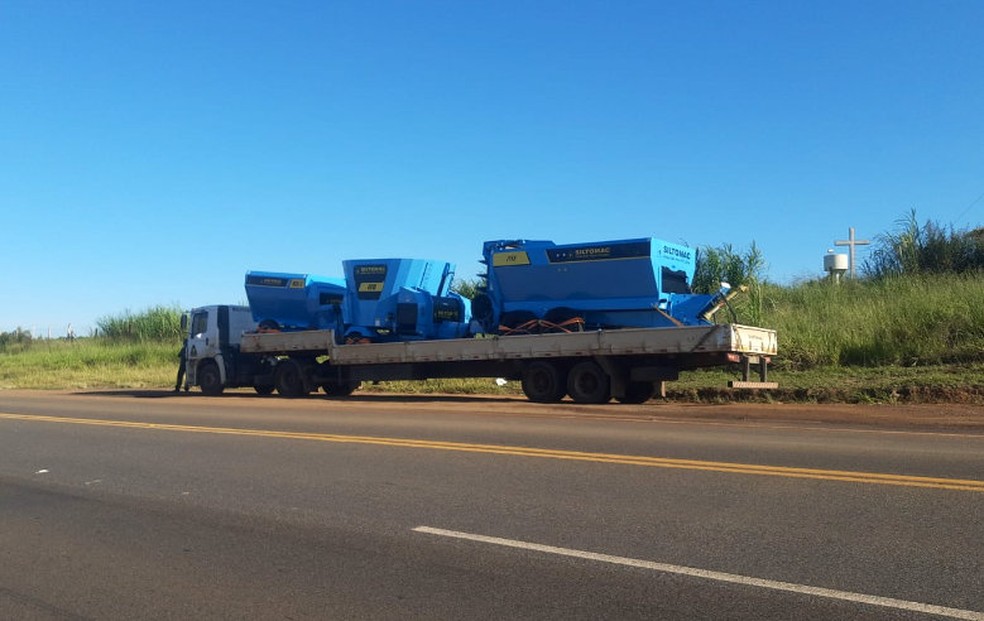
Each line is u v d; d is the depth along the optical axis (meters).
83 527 7.64
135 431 14.16
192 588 5.91
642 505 7.73
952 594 5.34
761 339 17.77
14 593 5.89
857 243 29.77
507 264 19.33
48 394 26.78
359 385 24.05
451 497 8.28
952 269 24.83
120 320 49.22
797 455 10.20
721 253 26.97
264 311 23.66
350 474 9.61
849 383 17.97
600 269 18.12
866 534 6.63
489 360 19.44
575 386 18.27
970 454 10.19
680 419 15.00
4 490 9.36
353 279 22.02
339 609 5.42
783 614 5.11
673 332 16.94
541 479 8.98
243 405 19.23
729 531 6.83
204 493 8.90
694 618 5.09
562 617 5.17
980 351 18.64
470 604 5.43
